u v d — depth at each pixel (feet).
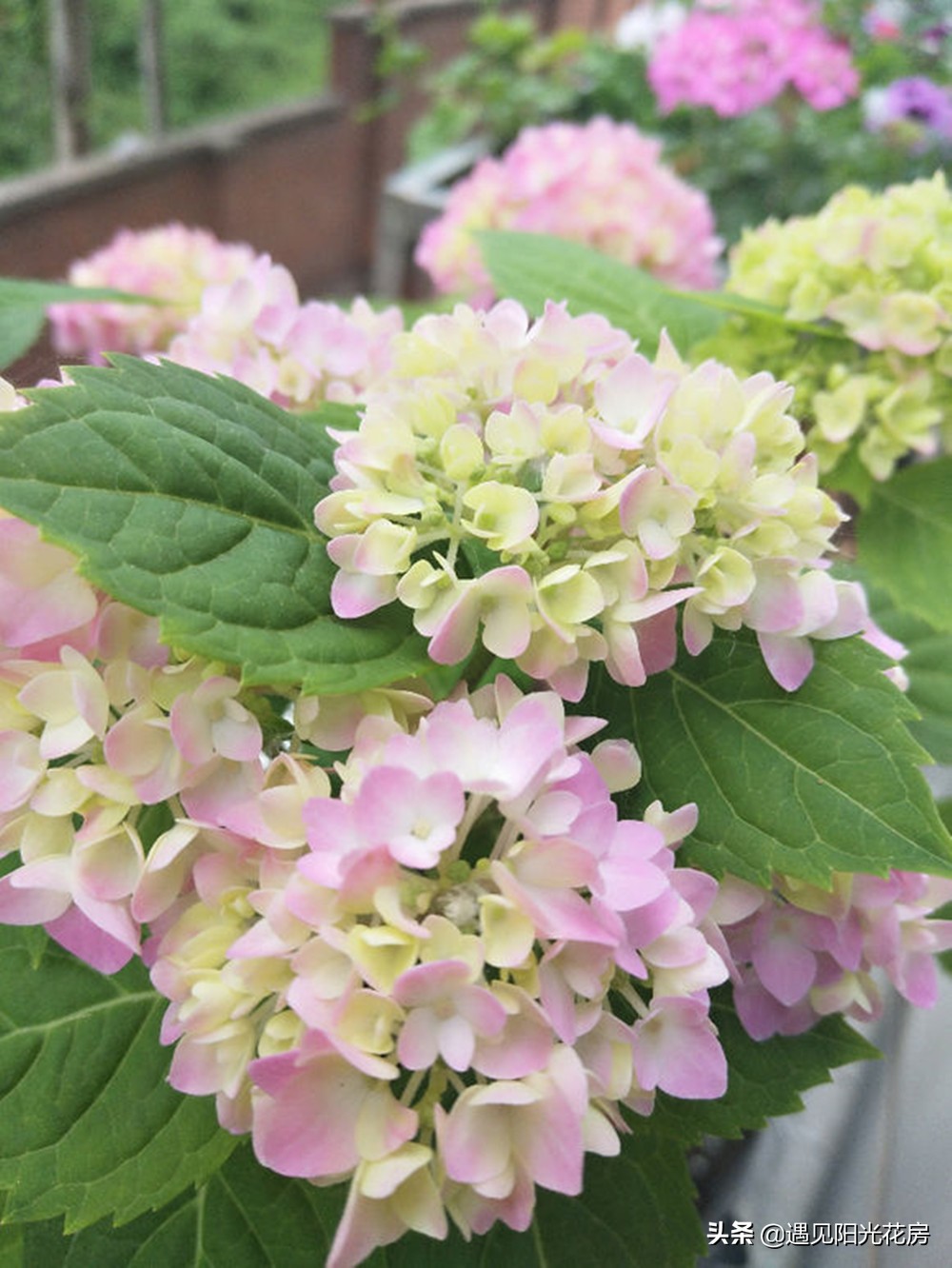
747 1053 1.08
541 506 0.90
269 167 5.49
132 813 0.85
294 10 5.88
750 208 4.96
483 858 0.80
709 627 0.93
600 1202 1.03
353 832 0.76
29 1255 0.99
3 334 1.42
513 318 1.04
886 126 4.74
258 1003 0.82
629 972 0.77
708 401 0.94
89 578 0.77
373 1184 0.71
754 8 4.30
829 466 1.54
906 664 1.54
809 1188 1.61
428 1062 0.71
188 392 0.92
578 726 0.85
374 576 0.88
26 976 1.02
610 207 2.41
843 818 0.92
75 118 4.32
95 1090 0.98
